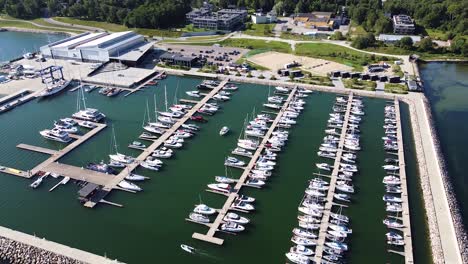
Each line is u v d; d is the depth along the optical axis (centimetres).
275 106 17338
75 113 16738
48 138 14988
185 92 19150
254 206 11519
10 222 10950
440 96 19212
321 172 13062
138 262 9725
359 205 11569
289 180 12675
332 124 15950
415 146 14525
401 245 10119
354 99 18062
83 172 12875
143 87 19675
